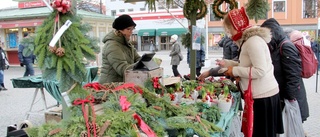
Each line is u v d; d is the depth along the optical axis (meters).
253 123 2.48
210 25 24.31
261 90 2.40
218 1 3.40
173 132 1.54
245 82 2.46
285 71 2.80
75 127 1.23
